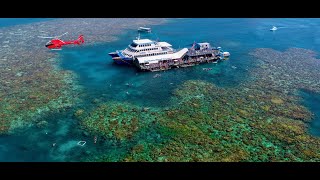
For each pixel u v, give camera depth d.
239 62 101.81
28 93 76.75
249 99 75.31
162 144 56.59
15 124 62.81
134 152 54.28
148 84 83.69
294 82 86.00
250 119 65.75
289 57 107.06
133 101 73.94
